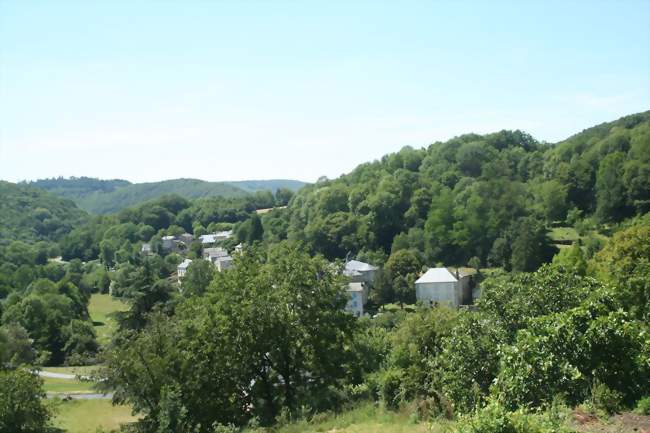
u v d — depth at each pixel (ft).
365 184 395.96
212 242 510.58
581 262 140.05
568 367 37.29
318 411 70.03
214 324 77.30
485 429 28.30
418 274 287.28
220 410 74.59
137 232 559.38
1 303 269.85
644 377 37.32
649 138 276.00
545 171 382.22
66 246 521.65
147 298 164.76
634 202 265.75
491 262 302.45
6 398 88.12
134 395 76.18
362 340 98.27
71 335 231.71
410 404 59.57
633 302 75.66
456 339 57.06
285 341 76.84
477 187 335.06
